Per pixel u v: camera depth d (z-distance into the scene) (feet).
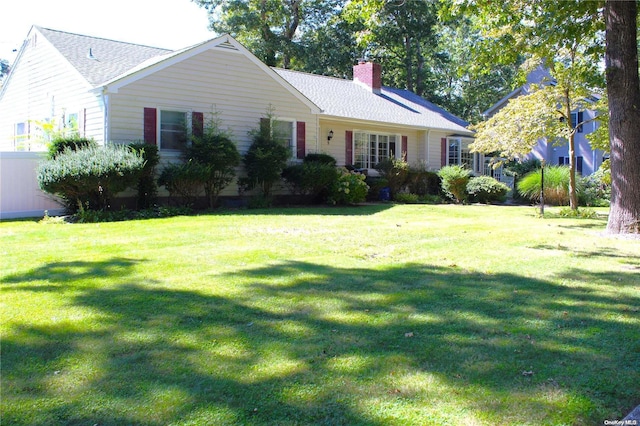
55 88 49.14
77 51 49.47
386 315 13.48
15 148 55.83
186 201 44.24
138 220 34.73
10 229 29.86
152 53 57.26
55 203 41.60
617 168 29.63
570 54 43.75
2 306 13.87
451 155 75.92
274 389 9.12
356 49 106.22
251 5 99.71
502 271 18.95
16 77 56.54
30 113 53.88
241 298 14.89
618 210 29.40
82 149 38.37
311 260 20.62
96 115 42.42
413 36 108.06
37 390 9.05
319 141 59.36
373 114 64.90
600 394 9.02
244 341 11.50
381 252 22.89
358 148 64.85
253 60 49.32
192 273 17.95
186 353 10.78
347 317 13.29
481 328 12.50
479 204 60.95
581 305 14.47
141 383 9.33
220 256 21.07
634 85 29.35
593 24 36.96
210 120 46.37
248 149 49.19
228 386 9.23
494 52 38.70
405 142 70.18
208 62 46.24
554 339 11.75
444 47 133.80
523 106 45.93
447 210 47.70
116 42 56.34
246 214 39.24
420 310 13.93
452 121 78.59
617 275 18.34
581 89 43.55
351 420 8.08
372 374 9.78
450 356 10.70
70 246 23.34
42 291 15.38
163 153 43.88
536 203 62.44
